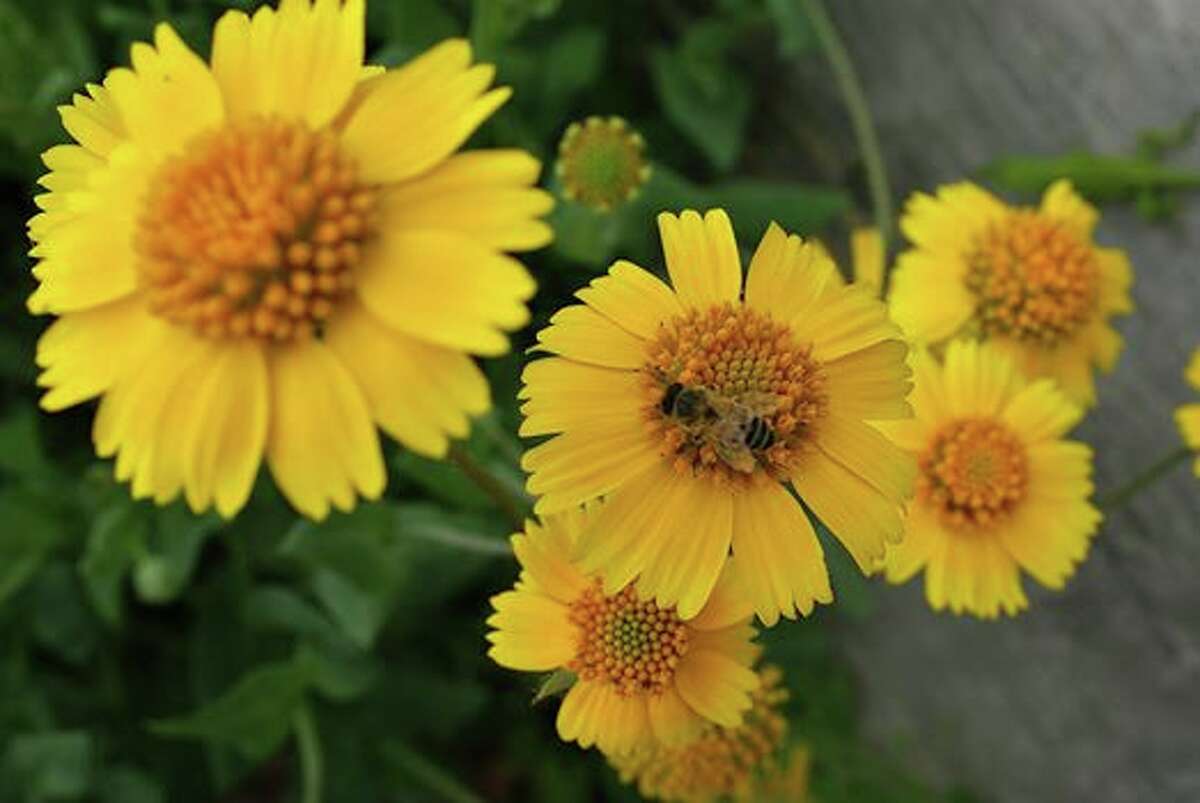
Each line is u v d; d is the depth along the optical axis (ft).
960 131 1.34
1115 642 1.29
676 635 0.97
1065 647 1.31
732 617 0.98
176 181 0.86
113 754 1.40
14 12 1.29
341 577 1.23
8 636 1.37
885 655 1.39
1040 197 1.29
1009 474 1.08
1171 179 1.24
